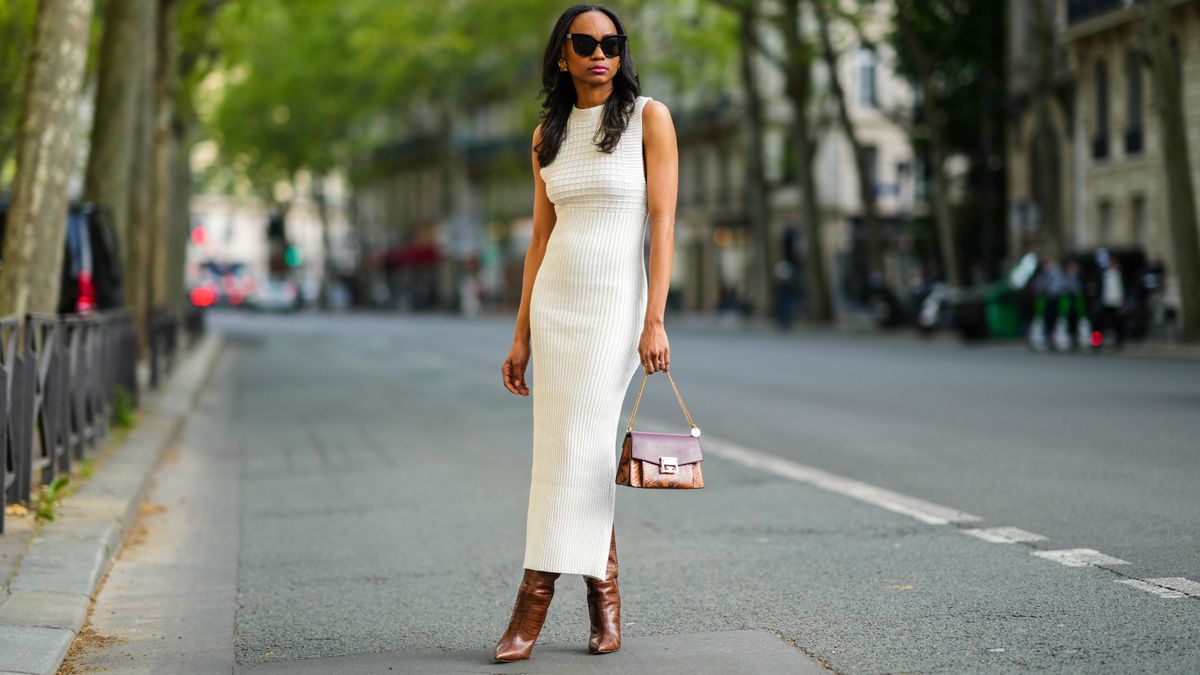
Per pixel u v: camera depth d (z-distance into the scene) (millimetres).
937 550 6500
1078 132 37156
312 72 66875
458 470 10328
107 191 15406
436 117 76750
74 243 13266
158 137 22719
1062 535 6699
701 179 57438
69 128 8852
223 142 71938
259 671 4871
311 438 13062
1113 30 34312
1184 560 6000
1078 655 4570
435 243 80688
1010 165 40531
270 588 6375
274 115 71312
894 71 41438
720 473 9500
